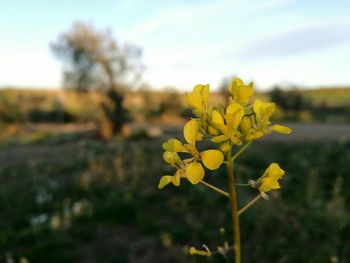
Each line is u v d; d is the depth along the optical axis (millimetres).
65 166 14898
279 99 36375
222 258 5957
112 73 30578
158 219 7973
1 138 30453
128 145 21000
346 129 23188
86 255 6742
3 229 8086
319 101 40375
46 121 40750
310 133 21047
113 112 29141
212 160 1512
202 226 7281
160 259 6426
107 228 7770
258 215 7004
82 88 30828
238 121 1502
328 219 6578
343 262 5398
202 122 1559
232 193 1644
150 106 36125
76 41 30672
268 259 5855
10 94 37156
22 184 12281
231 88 1630
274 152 14812
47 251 6832
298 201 7805
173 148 1557
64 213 8609
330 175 10648
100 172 12352
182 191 9609
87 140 25766
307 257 5641
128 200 8875
